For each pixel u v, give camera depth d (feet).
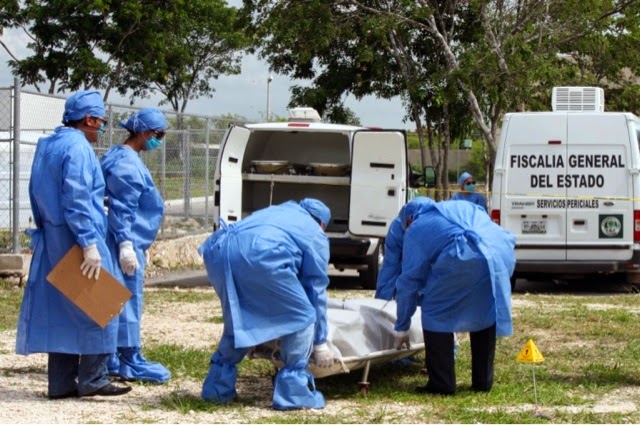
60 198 34.45
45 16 192.85
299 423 31.91
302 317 33.42
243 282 33.19
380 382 38.99
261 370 40.93
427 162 213.05
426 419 32.91
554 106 80.43
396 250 39.63
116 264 36.27
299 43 132.16
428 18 129.70
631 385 39.37
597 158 74.84
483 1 123.34
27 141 72.59
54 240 34.55
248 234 33.45
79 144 34.55
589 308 63.52
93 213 34.35
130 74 218.79
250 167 74.95
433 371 36.68
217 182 72.23
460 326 36.06
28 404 34.19
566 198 74.95
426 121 145.18
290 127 72.64
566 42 130.82
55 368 35.17
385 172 71.20
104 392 35.65
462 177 76.48
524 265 75.25
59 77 198.39
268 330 33.22
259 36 134.72
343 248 72.18
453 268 35.27
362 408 34.40
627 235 74.43
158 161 87.45
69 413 32.94
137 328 37.68
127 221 36.32
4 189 72.84
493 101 124.36
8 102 68.90
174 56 216.95
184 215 92.32
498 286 35.70
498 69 122.62
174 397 35.17
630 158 74.64
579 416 33.35
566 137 75.15
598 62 141.49
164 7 204.64
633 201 74.28
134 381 38.29
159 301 64.18
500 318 35.96
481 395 36.68
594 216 74.69
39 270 34.76
